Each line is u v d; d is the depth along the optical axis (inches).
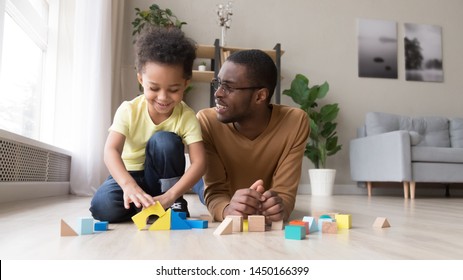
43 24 111.4
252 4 161.2
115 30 130.6
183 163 48.0
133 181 41.4
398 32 171.2
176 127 47.0
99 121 111.4
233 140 50.8
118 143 44.6
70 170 117.3
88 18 112.8
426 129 157.8
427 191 165.2
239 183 54.0
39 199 88.6
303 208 79.8
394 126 153.2
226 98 46.3
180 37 43.2
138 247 31.0
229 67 46.3
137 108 46.8
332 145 149.7
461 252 31.0
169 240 34.2
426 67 171.8
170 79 40.9
